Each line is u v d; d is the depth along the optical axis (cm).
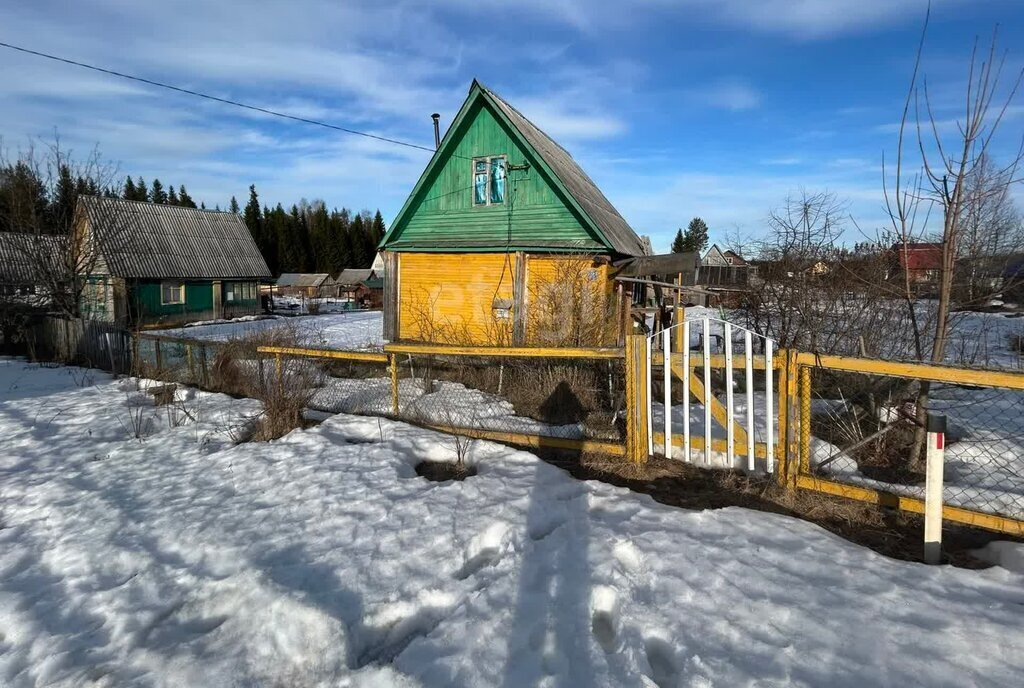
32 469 574
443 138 1321
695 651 261
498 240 1297
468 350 603
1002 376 344
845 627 272
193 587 342
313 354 733
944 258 493
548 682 246
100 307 2530
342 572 341
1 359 1536
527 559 346
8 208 1842
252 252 3231
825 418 625
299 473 511
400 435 611
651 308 1316
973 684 234
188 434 672
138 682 265
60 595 343
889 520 395
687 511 403
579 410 700
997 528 352
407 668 261
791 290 803
